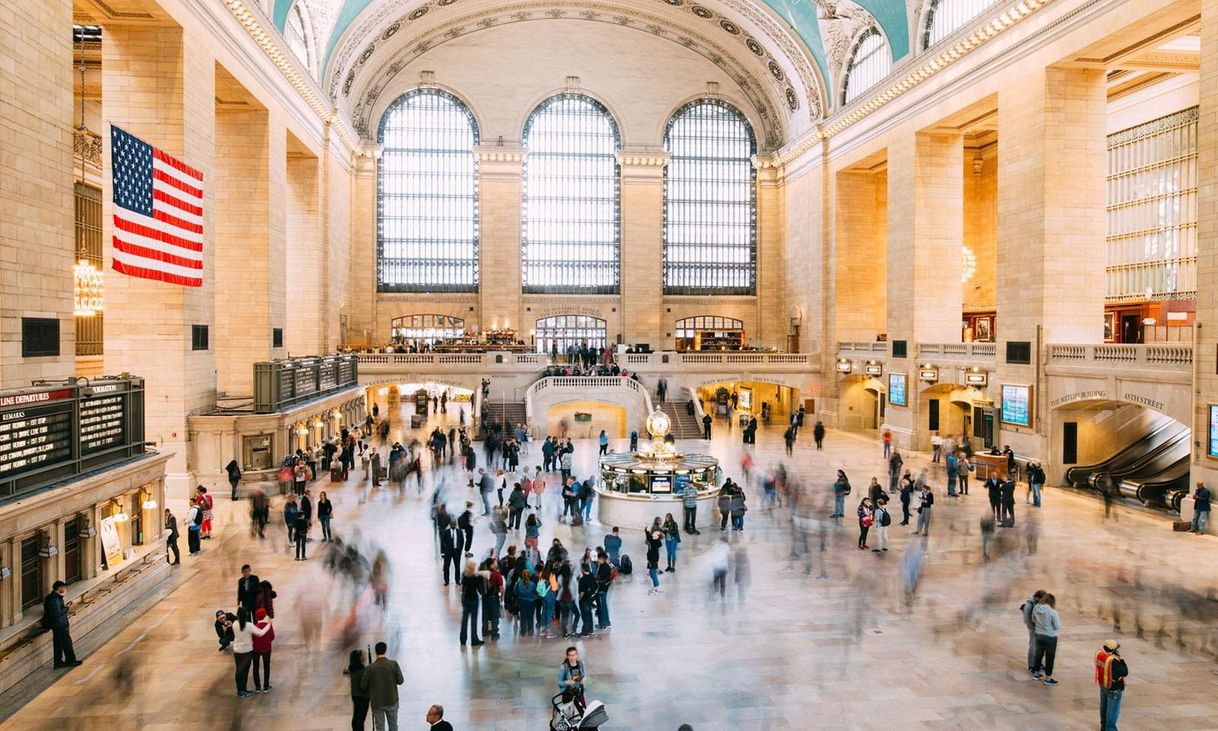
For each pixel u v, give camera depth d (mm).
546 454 25797
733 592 13828
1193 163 27328
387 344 46094
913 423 32031
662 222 48875
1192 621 12422
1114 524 19016
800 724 9117
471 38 46688
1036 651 10344
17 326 13133
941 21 30656
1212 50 18297
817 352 41875
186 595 13609
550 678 10375
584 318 48875
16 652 10172
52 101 14195
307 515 16328
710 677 10375
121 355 20188
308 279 36250
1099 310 24922
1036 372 24719
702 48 48000
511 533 17875
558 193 48656
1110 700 8727
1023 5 24922
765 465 27891
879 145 35375
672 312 49312
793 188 46094
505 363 38906
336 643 11555
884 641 11609
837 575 14820
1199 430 18547
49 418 11562
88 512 12523
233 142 26906
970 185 41312
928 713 9406
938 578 14641
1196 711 9469
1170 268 28375
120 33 20047
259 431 21703
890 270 34156
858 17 36469
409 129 47281
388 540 17219
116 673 10461
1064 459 24406
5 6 12781
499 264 47281
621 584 14297
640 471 18984
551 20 46969
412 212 47500
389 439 33031
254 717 9273
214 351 22531
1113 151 31234
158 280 18234
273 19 27859
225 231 26781
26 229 13391
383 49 43375
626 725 9055
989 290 40406
